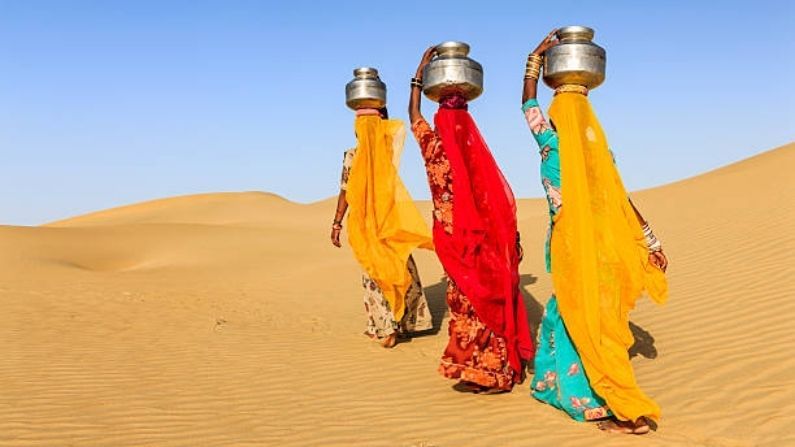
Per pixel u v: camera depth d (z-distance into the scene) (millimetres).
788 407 5656
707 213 17719
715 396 6066
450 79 6473
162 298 14008
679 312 9273
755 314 8734
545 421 5680
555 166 5648
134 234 35969
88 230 36000
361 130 8820
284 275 19594
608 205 5500
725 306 9297
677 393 6238
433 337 9297
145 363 7961
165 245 33156
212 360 8180
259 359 8250
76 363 7875
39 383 6922
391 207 8859
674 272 11945
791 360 6855
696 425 5426
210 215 77125
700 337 8055
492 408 6090
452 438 5320
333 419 5848
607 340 5391
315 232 38969
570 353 5691
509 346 6508
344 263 21344
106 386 6859
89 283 16891
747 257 12141
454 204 6461
